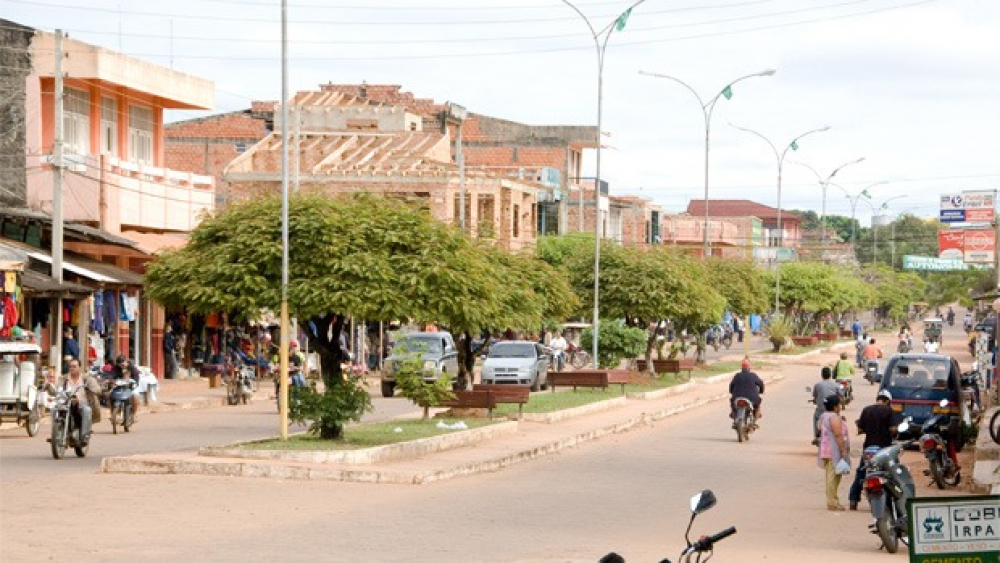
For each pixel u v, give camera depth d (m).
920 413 38.34
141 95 63.12
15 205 56.62
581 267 66.81
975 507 14.63
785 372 91.94
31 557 19.05
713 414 56.09
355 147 92.56
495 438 40.25
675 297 66.62
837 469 27.42
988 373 61.09
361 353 71.50
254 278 32.25
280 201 33.56
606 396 56.72
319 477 29.41
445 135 97.75
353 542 21.14
